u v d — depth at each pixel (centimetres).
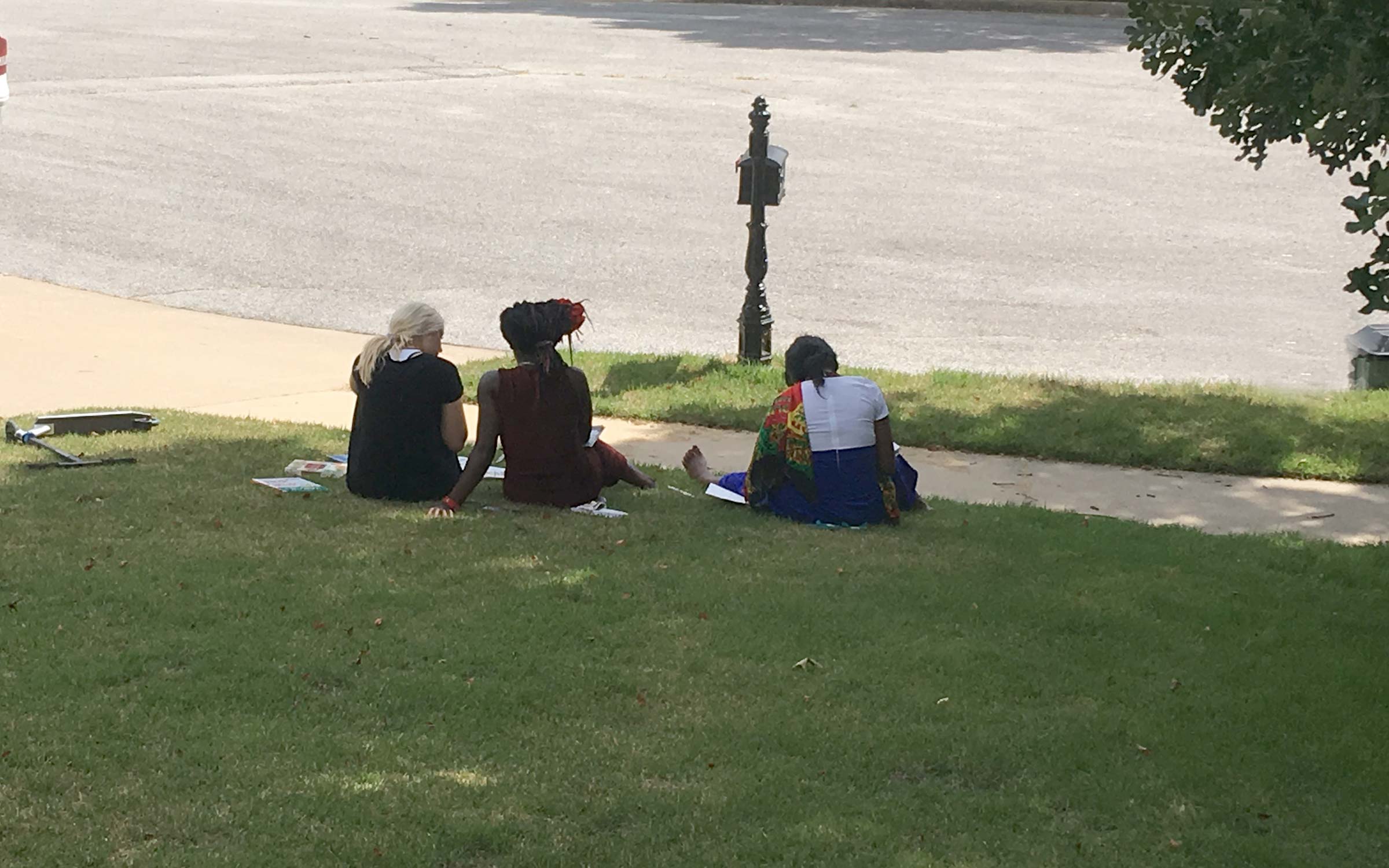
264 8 3694
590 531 693
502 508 732
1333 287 1384
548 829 416
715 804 430
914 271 1430
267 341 1173
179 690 494
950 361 1145
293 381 1055
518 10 3722
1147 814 434
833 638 560
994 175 1864
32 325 1194
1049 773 456
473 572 625
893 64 2777
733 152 1997
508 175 1855
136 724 468
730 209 1686
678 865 399
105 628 546
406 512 716
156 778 435
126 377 1054
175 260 1444
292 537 666
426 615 571
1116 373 1114
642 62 2798
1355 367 1061
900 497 739
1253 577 650
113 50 2872
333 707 488
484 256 1481
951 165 1916
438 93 2441
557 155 1977
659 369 1063
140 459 812
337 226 1597
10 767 438
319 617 565
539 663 529
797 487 724
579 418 733
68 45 2919
